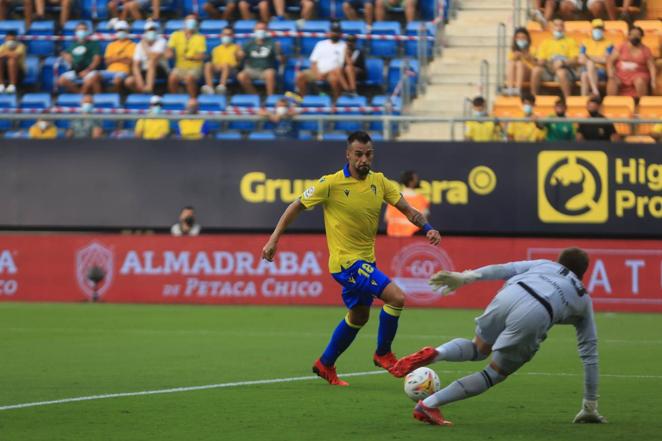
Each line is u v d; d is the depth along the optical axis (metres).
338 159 51.84
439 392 19.14
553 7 62.22
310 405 21.84
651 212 50.62
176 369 27.94
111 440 17.91
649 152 50.62
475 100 53.44
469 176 51.25
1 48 62.81
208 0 66.56
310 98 58.59
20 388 24.23
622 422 19.77
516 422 19.78
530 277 18.42
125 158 52.69
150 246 51.03
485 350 19.27
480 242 49.56
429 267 49.72
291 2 65.81
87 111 58.84
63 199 52.91
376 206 24.25
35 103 61.44
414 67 61.28
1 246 51.66
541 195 51.06
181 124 53.25
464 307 49.62
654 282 48.91
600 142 50.75
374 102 59.00
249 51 60.34
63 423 19.58
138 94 61.16
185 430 18.86
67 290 51.34
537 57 58.38
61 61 63.00
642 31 56.41
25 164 52.97
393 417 20.31
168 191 52.50
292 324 41.41
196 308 48.53
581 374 27.27
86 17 67.81
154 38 61.56
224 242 50.56
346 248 24.39
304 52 63.31
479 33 63.53
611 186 50.81
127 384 24.98
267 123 52.72
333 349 24.81
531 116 54.12
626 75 56.09
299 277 50.25
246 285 50.41
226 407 21.56
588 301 18.77
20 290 51.56
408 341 35.44
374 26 63.34
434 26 62.66
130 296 51.03
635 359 31.06
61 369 27.81
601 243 49.16
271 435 18.36
